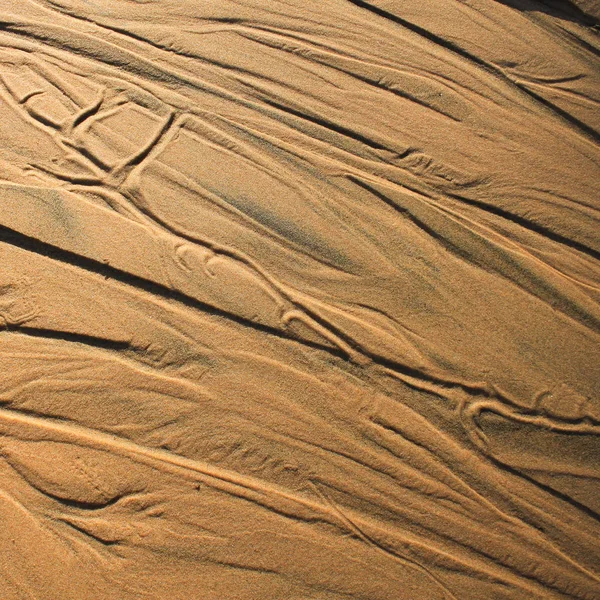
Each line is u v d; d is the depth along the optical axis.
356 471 2.40
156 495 2.33
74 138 2.78
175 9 3.09
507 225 2.81
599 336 2.66
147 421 2.40
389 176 2.86
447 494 2.41
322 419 2.45
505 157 2.93
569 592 2.32
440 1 3.17
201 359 2.48
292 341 2.54
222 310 2.55
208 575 2.26
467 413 2.52
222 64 3.01
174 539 2.29
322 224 2.74
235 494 2.34
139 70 2.95
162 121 2.86
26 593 2.20
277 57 3.05
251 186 2.78
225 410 2.43
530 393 2.57
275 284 2.62
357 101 2.99
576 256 2.78
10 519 2.26
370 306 2.62
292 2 3.15
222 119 2.89
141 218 2.66
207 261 2.62
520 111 3.02
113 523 2.29
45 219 2.62
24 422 2.37
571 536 2.39
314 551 2.31
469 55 3.11
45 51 2.96
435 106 3.01
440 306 2.65
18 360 2.43
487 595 2.31
